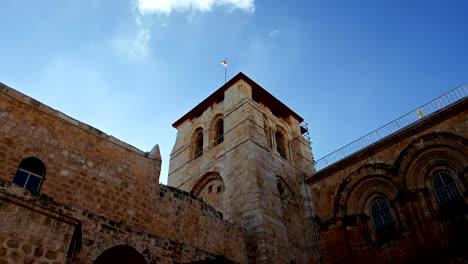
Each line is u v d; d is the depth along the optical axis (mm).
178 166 33719
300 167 30344
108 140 16969
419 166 22234
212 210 20375
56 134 15297
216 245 19062
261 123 30516
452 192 20531
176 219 17641
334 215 24625
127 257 15242
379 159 24203
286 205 26016
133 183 16719
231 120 31000
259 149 27250
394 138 23750
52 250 9750
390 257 21094
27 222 9633
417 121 23219
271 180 25766
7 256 8859
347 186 25016
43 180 14008
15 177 13500
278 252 21359
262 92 34688
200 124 35594
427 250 19703
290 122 35969
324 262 23344
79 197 14531
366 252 22172
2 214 9273
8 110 14367
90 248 13500
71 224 10594
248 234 21828
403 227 21406
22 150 14008
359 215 23703
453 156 21078
